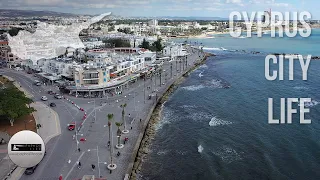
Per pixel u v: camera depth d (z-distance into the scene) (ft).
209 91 596.70
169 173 297.33
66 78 605.73
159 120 435.94
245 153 331.98
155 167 307.78
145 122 407.44
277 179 281.33
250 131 390.63
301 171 293.02
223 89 610.24
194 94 576.20
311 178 281.33
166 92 575.38
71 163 292.61
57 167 284.41
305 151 332.19
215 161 316.81
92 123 395.75
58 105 469.98
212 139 369.71
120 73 601.62
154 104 488.02
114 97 520.01
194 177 290.15
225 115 453.58
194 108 490.90
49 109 449.48
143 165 311.06
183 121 432.66
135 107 470.80
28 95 524.93
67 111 442.09
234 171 297.53
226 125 413.59
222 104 509.35
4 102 377.50
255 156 324.60
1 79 630.74
